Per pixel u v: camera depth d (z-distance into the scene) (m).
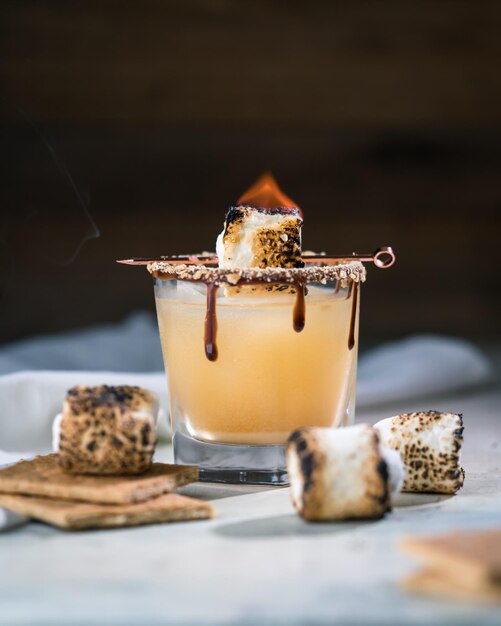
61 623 0.56
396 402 0.93
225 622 0.55
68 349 1.01
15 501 0.66
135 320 1.08
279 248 0.73
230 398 0.72
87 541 0.64
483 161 1.38
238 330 0.72
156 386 0.86
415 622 0.55
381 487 0.65
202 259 0.77
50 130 1.31
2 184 1.30
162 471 0.69
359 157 1.37
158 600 0.57
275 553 0.62
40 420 0.84
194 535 0.64
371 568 0.60
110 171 1.33
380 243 1.37
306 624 0.55
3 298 1.29
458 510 0.68
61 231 1.31
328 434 0.66
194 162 1.34
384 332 1.33
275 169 1.36
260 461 0.72
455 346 0.98
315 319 0.72
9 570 0.60
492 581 0.56
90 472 0.68
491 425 0.87
